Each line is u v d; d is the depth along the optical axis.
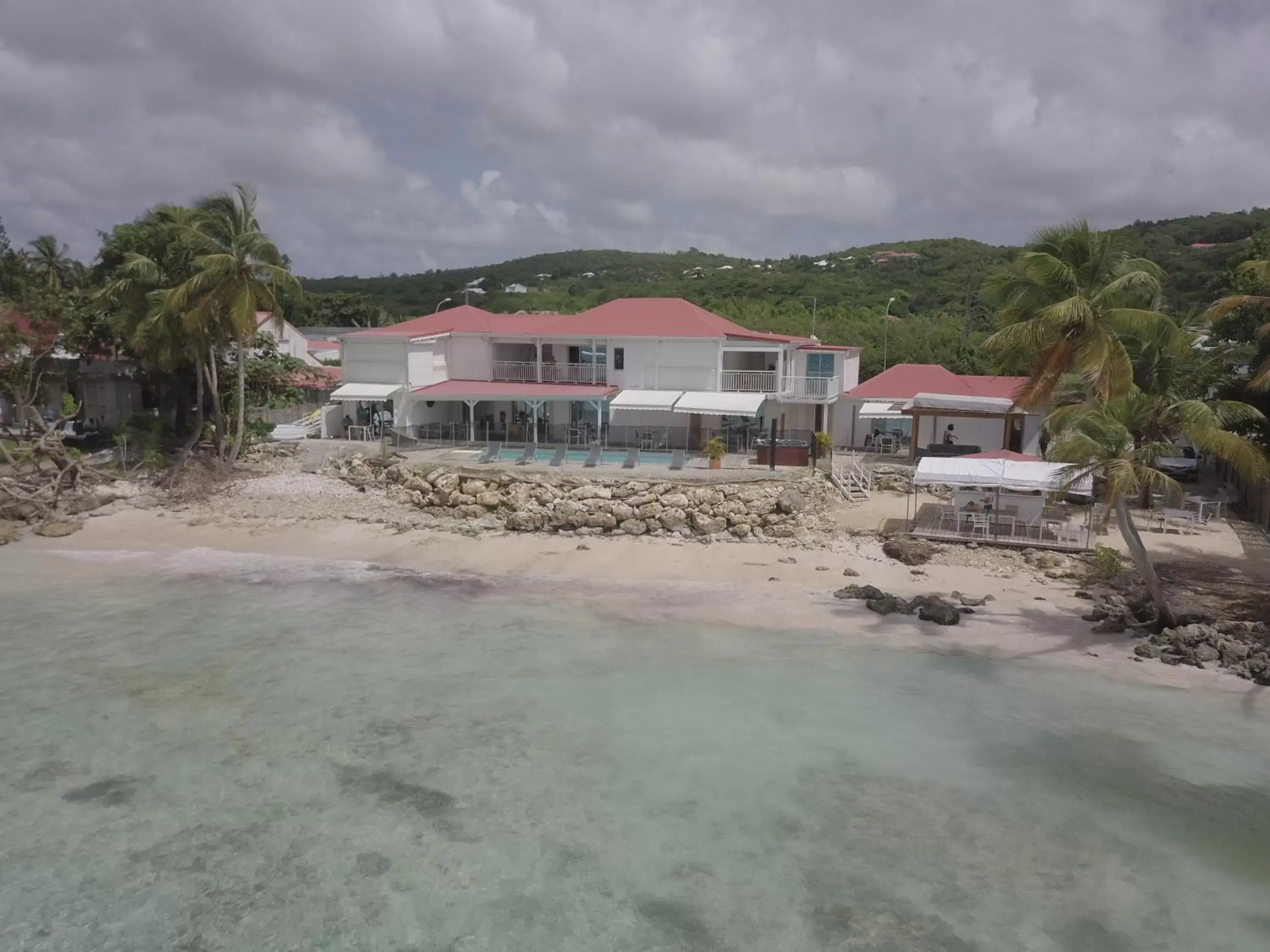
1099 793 16.38
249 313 38.28
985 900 13.57
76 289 53.75
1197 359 27.39
